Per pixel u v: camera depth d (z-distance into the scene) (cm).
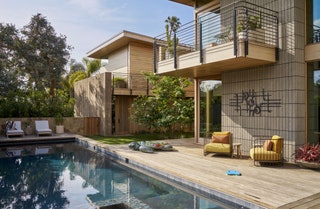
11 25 1756
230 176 598
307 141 746
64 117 1589
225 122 943
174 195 570
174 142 1178
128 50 1720
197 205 505
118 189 623
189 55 877
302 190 495
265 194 471
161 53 1109
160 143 994
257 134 821
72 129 1566
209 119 1126
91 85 1673
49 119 1544
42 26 1920
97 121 1557
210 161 768
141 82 1658
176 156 849
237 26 781
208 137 1122
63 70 1998
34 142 1307
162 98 1320
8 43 1702
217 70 942
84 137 1395
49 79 1895
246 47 696
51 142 1352
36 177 737
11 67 1795
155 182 680
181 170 658
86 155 1041
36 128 1434
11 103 1502
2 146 1234
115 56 1914
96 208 506
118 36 1641
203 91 1168
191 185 585
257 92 824
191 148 1013
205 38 1066
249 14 860
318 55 716
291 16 737
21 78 1866
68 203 537
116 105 1591
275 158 688
